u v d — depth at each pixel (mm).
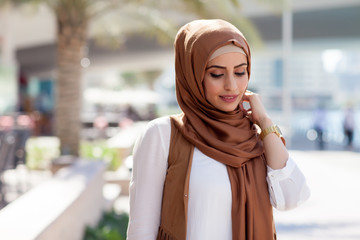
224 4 7668
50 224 2572
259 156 1863
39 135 18109
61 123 7973
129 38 22594
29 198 3316
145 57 25484
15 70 14500
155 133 1777
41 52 23859
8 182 6312
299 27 20438
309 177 8930
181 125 1788
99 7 8750
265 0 8477
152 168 1754
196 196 1707
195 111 1836
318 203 6625
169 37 9078
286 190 1785
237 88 1766
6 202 5082
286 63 18250
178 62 1913
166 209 1741
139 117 26703
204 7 7680
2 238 2254
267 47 22750
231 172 1740
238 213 1705
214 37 1735
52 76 36000
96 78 58969
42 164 8398
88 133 16438
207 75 1777
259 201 1768
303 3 18703
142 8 9031
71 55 8000
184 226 1692
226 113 1856
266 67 122500
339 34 20406
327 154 13266
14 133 5809
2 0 9227
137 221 1728
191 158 1733
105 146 9344
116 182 7395
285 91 18297
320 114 15289
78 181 4156
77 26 8016
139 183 1756
